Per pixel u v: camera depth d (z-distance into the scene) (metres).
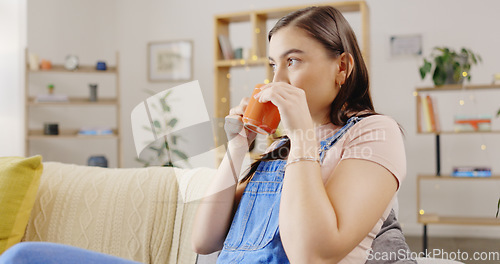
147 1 5.53
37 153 4.91
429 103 4.07
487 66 4.55
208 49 5.32
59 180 1.75
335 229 0.83
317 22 0.97
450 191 4.65
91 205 1.66
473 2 4.59
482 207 4.57
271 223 0.98
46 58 4.97
